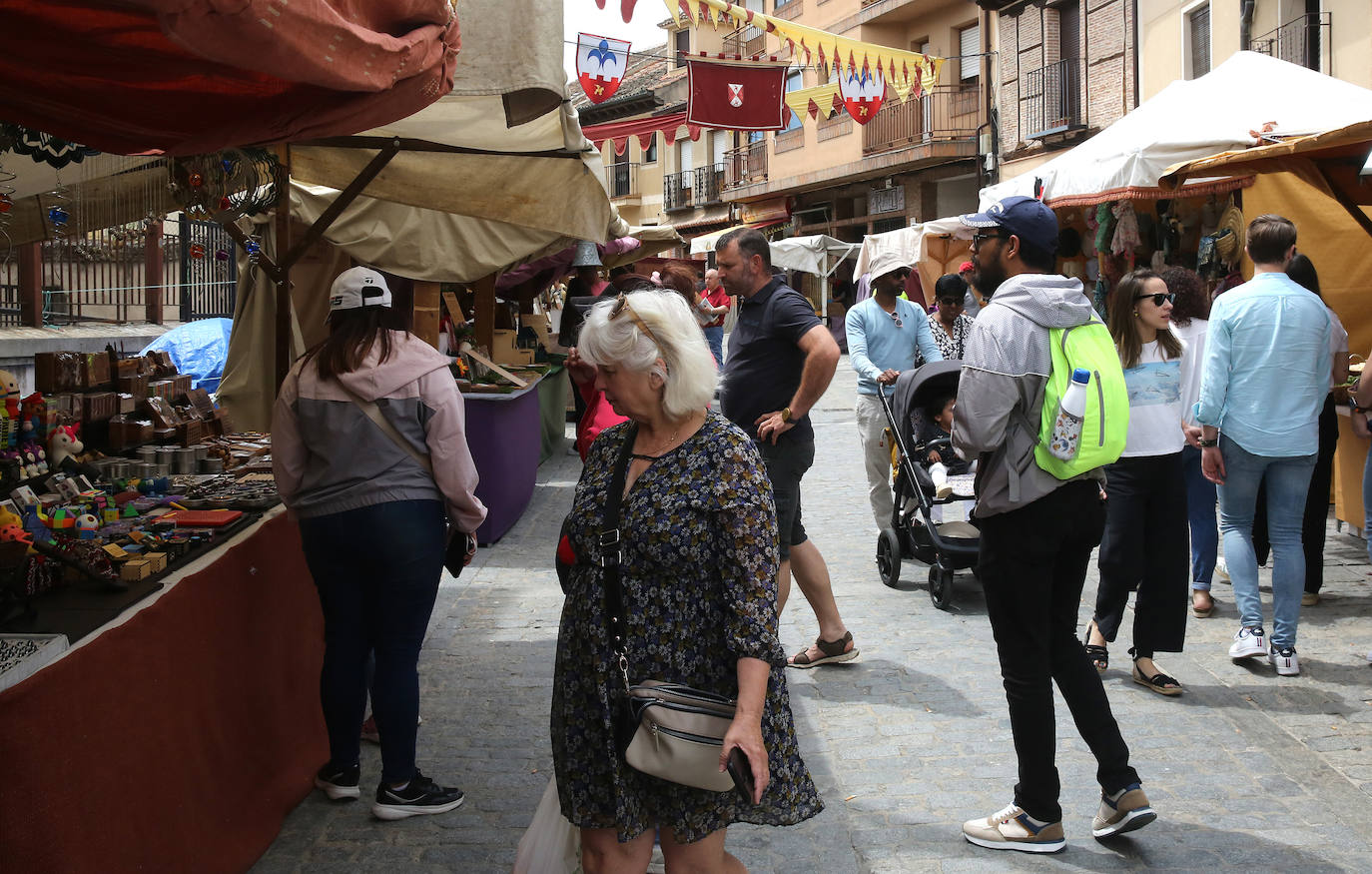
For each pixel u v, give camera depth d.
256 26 2.07
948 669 5.32
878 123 31.67
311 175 5.71
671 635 2.38
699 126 11.23
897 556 6.79
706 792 2.40
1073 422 3.35
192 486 4.79
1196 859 3.48
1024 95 25.27
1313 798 3.88
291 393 3.79
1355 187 7.30
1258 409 5.05
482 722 4.74
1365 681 4.98
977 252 3.74
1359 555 7.19
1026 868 3.46
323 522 3.73
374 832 3.73
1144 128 8.34
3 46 2.71
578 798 2.47
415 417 3.76
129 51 2.74
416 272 8.74
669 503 2.38
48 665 2.50
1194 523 6.09
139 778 2.86
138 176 5.33
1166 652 5.40
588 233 5.57
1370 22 14.34
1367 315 8.44
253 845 3.48
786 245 27.17
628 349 2.38
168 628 3.11
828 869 3.49
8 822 2.36
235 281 13.39
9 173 5.13
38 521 3.44
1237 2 17.09
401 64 2.71
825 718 4.75
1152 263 11.51
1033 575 3.49
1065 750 4.36
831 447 13.14
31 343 9.34
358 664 3.91
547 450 12.72
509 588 7.00
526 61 3.59
